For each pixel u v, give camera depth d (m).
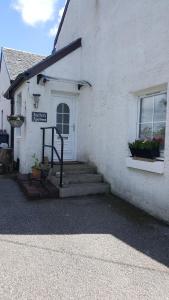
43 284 3.21
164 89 5.79
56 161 8.58
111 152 7.30
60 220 5.36
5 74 14.36
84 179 7.50
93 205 6.33
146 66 5.94
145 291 3.13
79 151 8.99
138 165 6.10
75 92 8.88
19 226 4.99
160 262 3.82
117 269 3.60
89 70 8.45
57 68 8.55
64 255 3.94
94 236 4.66
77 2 9.41
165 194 5.41
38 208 6.01
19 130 9.76
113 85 7.18
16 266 3.59
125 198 6.71
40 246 4.21
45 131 8.45
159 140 5.86
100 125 7.84
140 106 6.59
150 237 4.68
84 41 8.77
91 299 2.96
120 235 4.73
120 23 6.88
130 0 6.49
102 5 7.75
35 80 8.22
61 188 6.81
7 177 8.65
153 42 5.73
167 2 5.37
